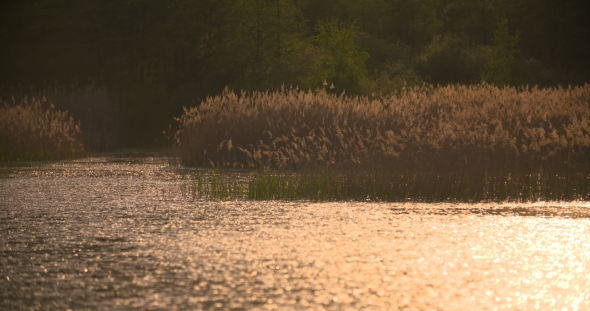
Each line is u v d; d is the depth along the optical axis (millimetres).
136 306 32062
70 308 31891
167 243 45250
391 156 72562
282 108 95438
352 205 62500
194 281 36156
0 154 108875
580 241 46125
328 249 43469
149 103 161125
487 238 46969
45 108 134375
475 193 66750
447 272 38156
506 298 33656
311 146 87875
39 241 46031
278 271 38125
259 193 67250
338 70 166000
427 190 67125
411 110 89625
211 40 197875
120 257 41344
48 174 87625
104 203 62875
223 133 96500
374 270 38375
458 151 73312
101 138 137500
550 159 73812
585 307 32438
